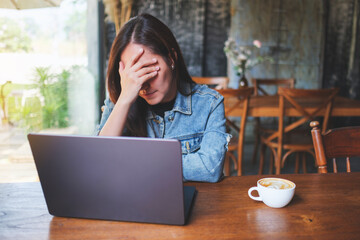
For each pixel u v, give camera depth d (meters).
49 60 4.27
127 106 0.89
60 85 4.38
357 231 0.65
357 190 0.87
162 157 0.61
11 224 0.69
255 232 0.64
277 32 4.63
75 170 0.66
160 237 0.62
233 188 0.88
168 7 4.47
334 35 4.71
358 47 4.69
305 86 4.77
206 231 0.65
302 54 4.70
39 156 0.66
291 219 0.70
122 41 0.90
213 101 1.05
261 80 3.66
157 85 0.91
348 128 1.10
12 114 3.79
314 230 0.65
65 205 0.70
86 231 0.65
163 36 0.91
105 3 4.43
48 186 0.69
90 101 4.55
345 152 1.09
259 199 0.78
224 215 0.72
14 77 3.79
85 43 4.46
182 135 1.05
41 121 4.05
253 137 4.54
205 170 0.90
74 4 4.35
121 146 0.62
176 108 1.04
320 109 2.44
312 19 4.64
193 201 0.80
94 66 4.53
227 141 0.97
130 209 0.67
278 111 2.50
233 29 4.59
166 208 0.65
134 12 4.46
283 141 2.60
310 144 2.52
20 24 4.05
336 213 0.73
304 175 1.00
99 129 1.08
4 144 3.46
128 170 0.64
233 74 4.65
